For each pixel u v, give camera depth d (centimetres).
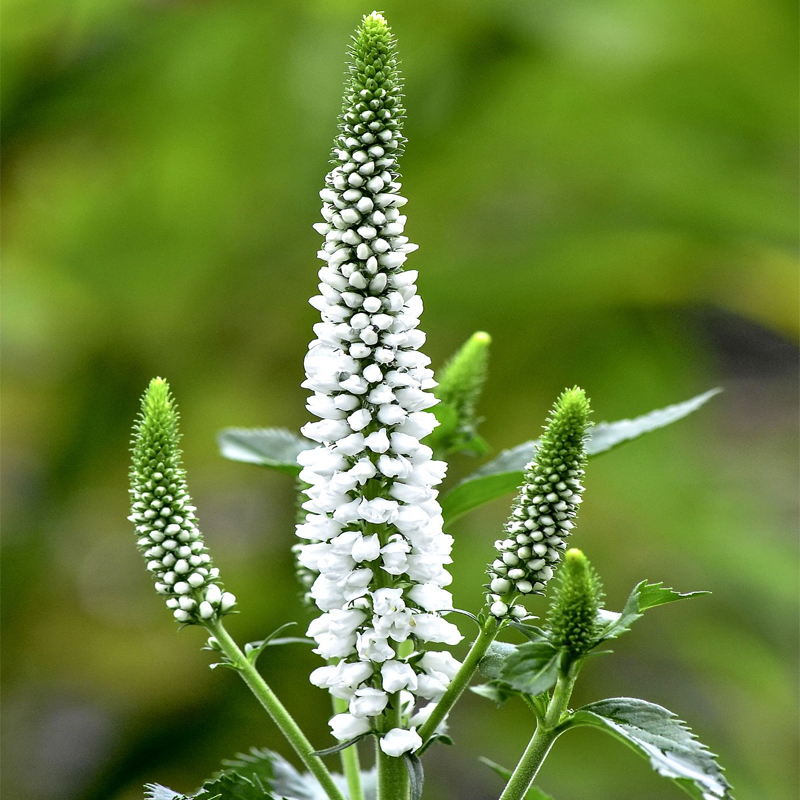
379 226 354
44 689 1509
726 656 1385
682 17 1452
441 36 1443
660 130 1467
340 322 358
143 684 1432
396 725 366
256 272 1540
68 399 1545
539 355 1397
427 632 358
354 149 355
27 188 1588
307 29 1483
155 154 1527
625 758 1347
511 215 1487
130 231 1548
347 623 357
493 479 488
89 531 1546
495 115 1460
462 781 1451
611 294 1400
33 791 1463
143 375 1546
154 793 383
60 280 1552
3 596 1491
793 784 1394
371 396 354
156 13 1517
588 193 1469
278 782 489
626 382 1391
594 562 1392
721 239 1438
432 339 1423
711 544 1398
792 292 1451
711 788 320
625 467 1406
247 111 1500
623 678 1486
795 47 1454
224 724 1370
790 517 1581
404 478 359
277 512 1524
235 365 1545
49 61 1509
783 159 1491
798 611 1398
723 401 1761
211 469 1527
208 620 395
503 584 368
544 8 1424
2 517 1540
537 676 355
